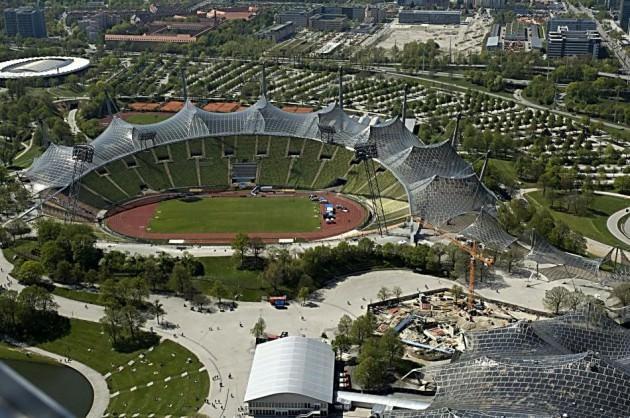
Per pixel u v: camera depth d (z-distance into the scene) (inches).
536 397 7588.6
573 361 7795.3
